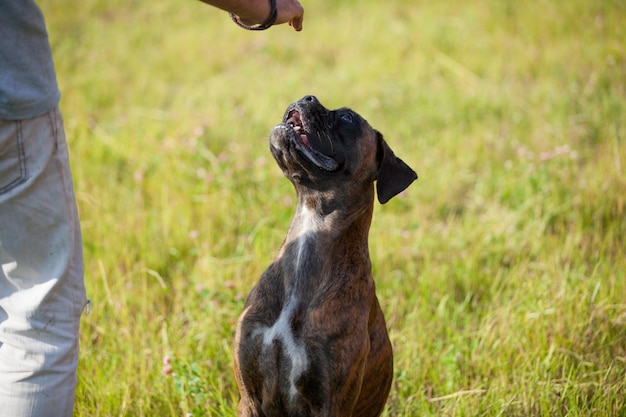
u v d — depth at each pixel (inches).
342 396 306.8
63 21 974.4
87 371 371.6
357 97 720.3
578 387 362.0
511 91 719.1
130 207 529.0
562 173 560.1
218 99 722.2
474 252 482.6
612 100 673.0
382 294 443.2
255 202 533.0
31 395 264.4
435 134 652.7
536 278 444.5
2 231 258.4
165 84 776.9
